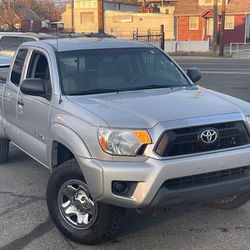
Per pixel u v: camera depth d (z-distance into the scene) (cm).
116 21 6062
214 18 3928
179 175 416
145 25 5909
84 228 457
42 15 8262
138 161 417
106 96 506
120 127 423
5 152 746
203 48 4153
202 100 484
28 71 614
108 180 416
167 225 508
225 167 435
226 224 509
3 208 570
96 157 429
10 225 520
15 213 554
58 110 500
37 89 529
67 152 506
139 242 470
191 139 425
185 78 591
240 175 448
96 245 465
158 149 414
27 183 663
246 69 2378
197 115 437
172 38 5553
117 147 420
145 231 494
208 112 445
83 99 496
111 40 621
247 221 516
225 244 464
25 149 613
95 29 6231
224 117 442
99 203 438
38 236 491
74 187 466
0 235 496
